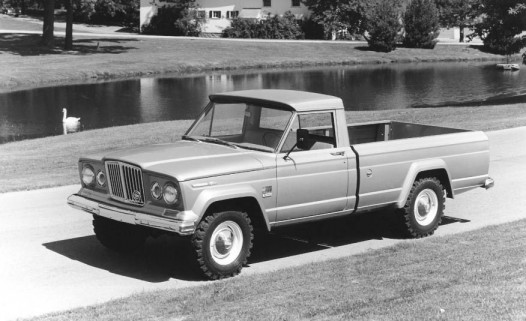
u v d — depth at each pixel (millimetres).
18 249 8531
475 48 73500
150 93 38312
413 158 8969
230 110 8539
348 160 8344
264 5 73625
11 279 7383
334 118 8375
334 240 9117
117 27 77812
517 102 31172
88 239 9031
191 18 71688
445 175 9383
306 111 8125
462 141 9492
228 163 7473
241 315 5867
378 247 8727
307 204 8078
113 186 7750
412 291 6402
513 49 35438
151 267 7879
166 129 22016
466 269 7078
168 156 7676
